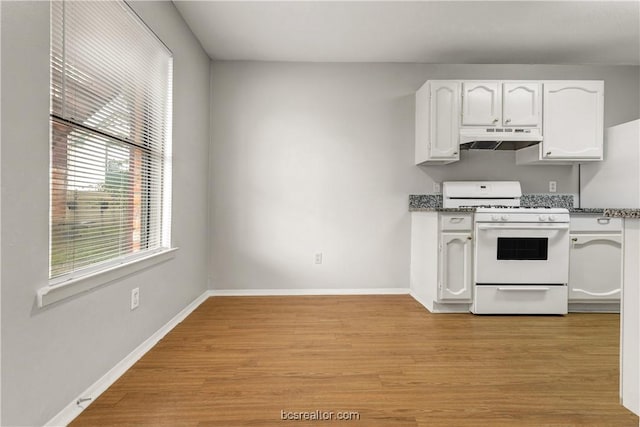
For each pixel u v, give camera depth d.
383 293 3.84
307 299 3.62
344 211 3.82
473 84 3.35
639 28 3.06
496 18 2.92
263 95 3.78
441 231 3.12
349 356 2.22
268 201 3.81
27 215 1.33
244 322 2.88
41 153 1.40
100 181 1.86
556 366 2.11
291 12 2.83
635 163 3.19
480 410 1.64
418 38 3.27
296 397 1.74
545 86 3.36
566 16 2.88
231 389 1.81
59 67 1.53
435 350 2.33
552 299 3.10
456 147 3.36
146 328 2.32
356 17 2.91
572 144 3.37
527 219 3.07
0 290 1.22
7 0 1.24
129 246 2.17
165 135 2.69
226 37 3.26
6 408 1.24
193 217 3.25
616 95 3.82
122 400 1.70
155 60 2.47
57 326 1.49
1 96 1.22
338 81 3.80
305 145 3.81
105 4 1.83
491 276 3.08
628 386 1.53
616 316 3.11
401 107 3.81
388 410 1.63
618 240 3.16
